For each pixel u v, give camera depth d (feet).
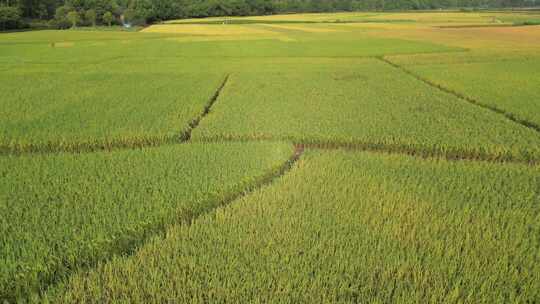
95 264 18.67
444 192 26.78
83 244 19.70
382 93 64.28
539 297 16.46
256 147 36.78
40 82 74.59
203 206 25.23
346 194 26.25
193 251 19.36
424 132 41.81
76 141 39.17
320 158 34.09
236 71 90.17
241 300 15.97
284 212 23.50
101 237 20.12
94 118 47.21
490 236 20.61
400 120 46.75
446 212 23.86
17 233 20.49
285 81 76.48
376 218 22.67
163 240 20.26
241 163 31.96
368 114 50.06
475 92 63.26
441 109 52.70
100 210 22.89
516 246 20.13
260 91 66.18
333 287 16.71
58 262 18.57
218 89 69.97
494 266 18.07
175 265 18.21
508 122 45.55
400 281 17.02
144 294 16.52
